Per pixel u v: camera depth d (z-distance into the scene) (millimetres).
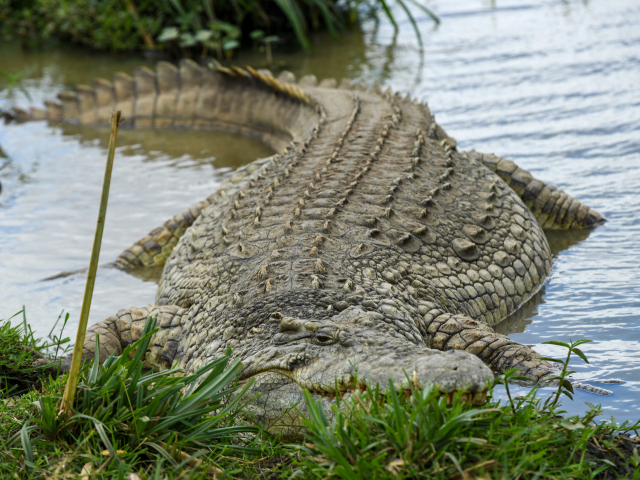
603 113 25453
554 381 11453
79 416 8672
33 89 33938
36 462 8305
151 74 30703
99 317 15195
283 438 9906
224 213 15836
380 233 13656
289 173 16359
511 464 7746
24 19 41719
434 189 15453
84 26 39188
